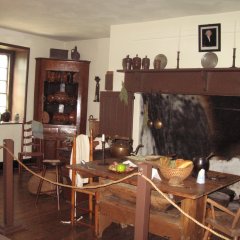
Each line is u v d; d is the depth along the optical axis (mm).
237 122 4383
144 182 2482
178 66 4668
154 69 4703
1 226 3582
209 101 4590
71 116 6734
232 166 4445
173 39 4840
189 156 4805
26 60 6664
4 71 6770
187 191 2789
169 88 4727
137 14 4734
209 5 4129
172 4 4176
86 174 3553
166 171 3010
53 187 4754
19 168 5895
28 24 5762
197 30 4613
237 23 4301
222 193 3865
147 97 5180
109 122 5422
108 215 3504
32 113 6898
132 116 5184
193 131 4762
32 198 4727
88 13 4824
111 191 3531
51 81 6676
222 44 4410
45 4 4461
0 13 5039
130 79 5113
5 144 3566
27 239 3416
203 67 4418
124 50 5383
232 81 4172
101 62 6750
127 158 3857
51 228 3717
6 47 6434
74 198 3830
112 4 4309
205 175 3311
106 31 6059
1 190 4992
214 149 4586
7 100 6852
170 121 4965
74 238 3490
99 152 4465
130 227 3865
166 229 3092
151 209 3248
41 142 6445
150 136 5176
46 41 6988
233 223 2709
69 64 6625
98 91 6656
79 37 6770
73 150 3814
